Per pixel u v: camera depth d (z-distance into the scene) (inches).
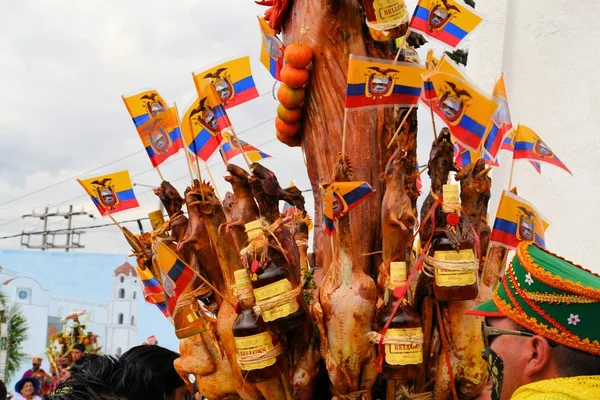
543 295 74.7
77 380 96.5
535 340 75.3
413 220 98.9
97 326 601.9
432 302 101.0
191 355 112.6
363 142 109.4
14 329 589.3
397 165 99.3
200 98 107.0
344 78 111.3
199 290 112.4
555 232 169.3
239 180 103.3
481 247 110.0
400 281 97.5
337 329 97.4
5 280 598.9
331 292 98.2
